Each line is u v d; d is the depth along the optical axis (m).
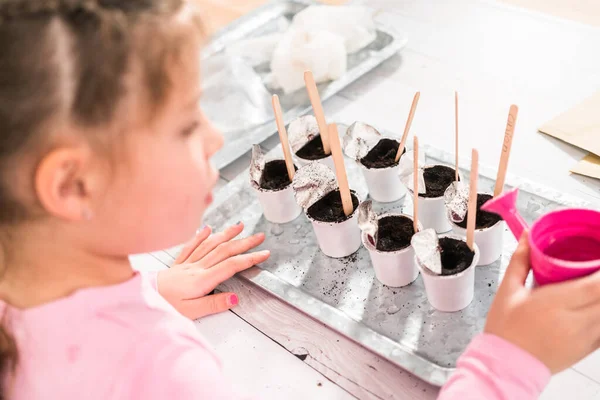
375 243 0.77
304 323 0.78
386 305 0.78
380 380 0.69
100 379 0.53
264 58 1.24
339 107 1.12
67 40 0.41
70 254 0.52
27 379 0.54
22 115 0.41
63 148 0.43
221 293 0.82
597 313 0.53
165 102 0.46
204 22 0.50
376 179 0.91
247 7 1.50
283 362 0.74
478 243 0.77
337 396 0.69
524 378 0.54
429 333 0.73
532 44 1.13
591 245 0.58
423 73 1.14
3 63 0.41
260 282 0.83
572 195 0.83
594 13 1.18
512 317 0.56
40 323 0.53
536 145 0.93
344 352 0.73
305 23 1.23
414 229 0.77
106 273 0.56
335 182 0.87
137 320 0.54
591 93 1.00
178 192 0.52
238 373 0.73
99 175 0.46
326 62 1.14
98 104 0.43
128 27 0.43
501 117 1.00
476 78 1.09
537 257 0.55
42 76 0.41
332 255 0.87
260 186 0.92
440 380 0.66
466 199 0.78
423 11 1.30
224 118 1.12
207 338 0.79
